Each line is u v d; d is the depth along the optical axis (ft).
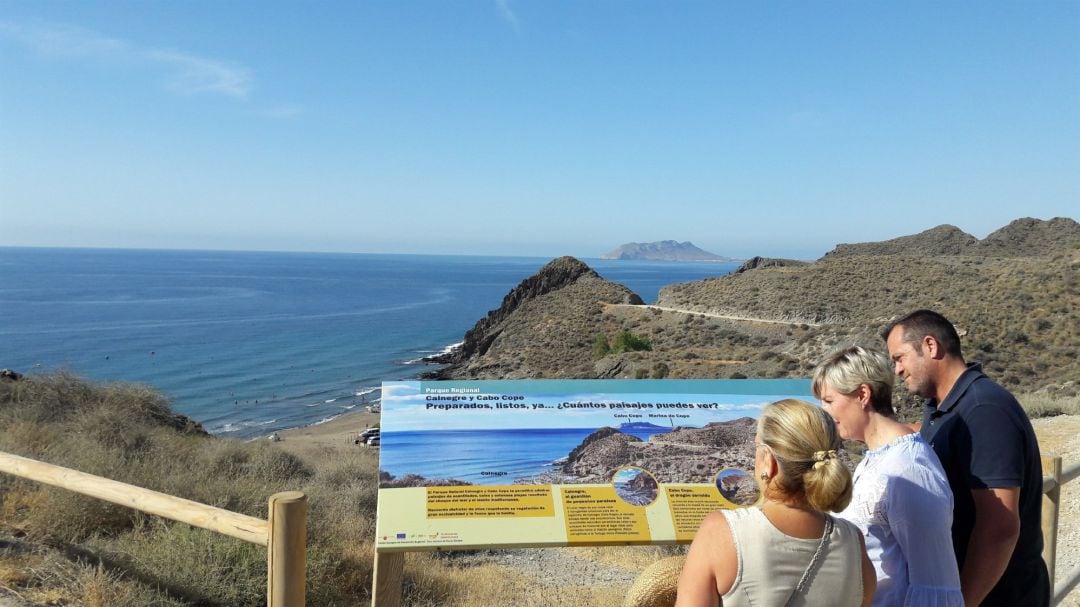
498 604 20.98
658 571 8.60
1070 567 18.26
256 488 26.76
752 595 6.09
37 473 13.25
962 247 466.29
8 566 14.96
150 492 11.62
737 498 9.75
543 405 10.87
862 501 7.77
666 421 10.86
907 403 83.30
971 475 7.89
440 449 9.93
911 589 7.36
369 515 32.04
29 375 45.55
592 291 317.22
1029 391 95.71
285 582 8.67
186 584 16.37
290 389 216.74
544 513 9.31
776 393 11.75
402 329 399.65
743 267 349.82
